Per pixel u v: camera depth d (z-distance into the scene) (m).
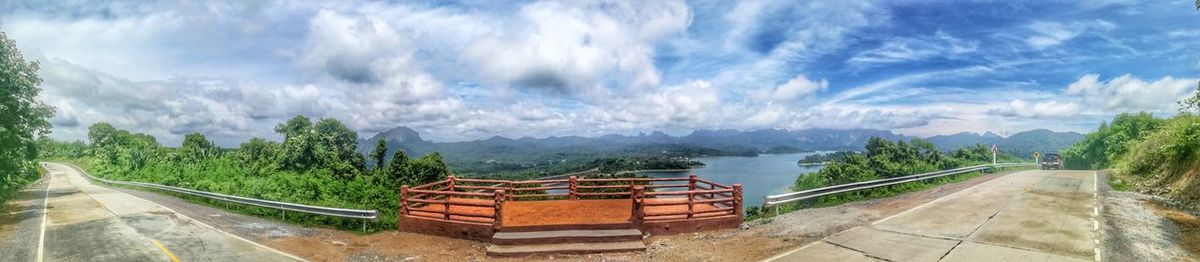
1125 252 9.17
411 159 33.56
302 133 43.41
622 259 10.72
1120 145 37.59
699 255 10.74
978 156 44.28
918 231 11.68
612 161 112.50
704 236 12.52
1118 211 13.52
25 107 23.58
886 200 17.61
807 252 10.34
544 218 13.40
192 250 12.24
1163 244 9.75
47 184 53.47
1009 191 18.59
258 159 45.94
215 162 50.19
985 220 12.59
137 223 16.97
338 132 47.88
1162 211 13.49
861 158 35.09
